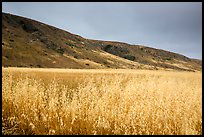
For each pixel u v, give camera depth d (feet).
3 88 23.88
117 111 19.95
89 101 21.34
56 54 469.98
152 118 19.38
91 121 18.42
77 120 18.66
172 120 20.54
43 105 20.33
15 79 33.45
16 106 20.84
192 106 23.62
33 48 438.40
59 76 60.18
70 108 19.33
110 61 592.60
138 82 35.50
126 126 18.16
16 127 18.74
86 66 466.70
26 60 370.53
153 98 25.00
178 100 25.50
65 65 423.23
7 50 369.91
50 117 18.17
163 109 21.58
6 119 19.35
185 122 19.36
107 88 26.23
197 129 20.29
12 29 515.09
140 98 24.44
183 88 33.86
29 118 18.76
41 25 622.95
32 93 22.65
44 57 417.08
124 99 22.63
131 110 20.07
